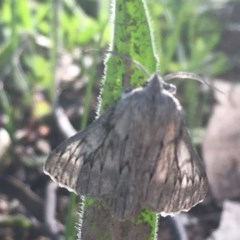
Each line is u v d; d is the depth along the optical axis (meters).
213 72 0.37
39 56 0.37
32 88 0.36
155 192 0.19
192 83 0.35
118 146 0.19
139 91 0.18
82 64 0.38
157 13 0.37
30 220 0.31
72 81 0.38
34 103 0.36
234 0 0.43
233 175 0.32
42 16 0.37
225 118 0.34
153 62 0.20
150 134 0.18
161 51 0.35
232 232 0.29
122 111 0.19
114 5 0.20
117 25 0.20
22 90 0.37
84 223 0.21
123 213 0.19
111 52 0.20
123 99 0.19
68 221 0.26
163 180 0.19
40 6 0.40
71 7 0.39
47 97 0.36
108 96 0.20
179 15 0.36
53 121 0.35
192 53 0.37
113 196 0.19
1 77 0.35
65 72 0.38
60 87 0.38
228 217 0.29
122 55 0.20
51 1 0.35
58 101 0.37
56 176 0.19
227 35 0.41
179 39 0.38
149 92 0.18
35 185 0.32
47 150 0.34
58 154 0.19
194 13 0.38
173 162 0.19
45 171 0.19
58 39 0.35
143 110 0.18
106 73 0.20
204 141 0.33
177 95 0.36
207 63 0.38
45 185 0.32
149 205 0.19
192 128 0.34
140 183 0.19
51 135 0.35
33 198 0.31
